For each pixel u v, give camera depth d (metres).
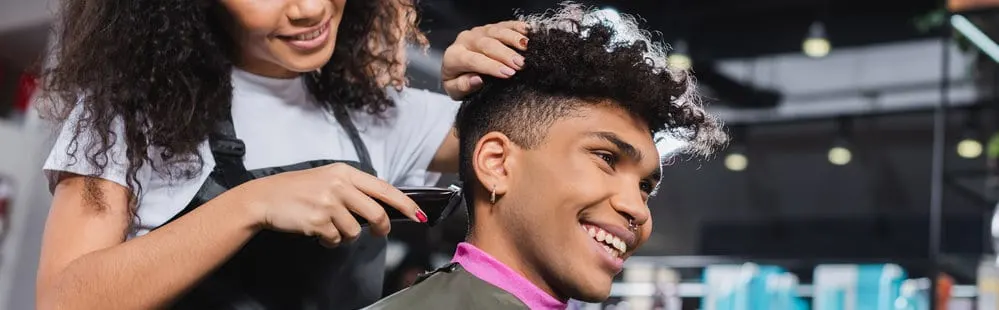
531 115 1.09
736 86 9.27
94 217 1.14
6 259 3.66
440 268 1.12
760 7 7.70
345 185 1.02
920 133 9.22
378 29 1.36
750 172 10.03
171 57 1.17
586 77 1.08
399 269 2.85
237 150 1.23
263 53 1.17
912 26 8.23
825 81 9.20
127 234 1.18
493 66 1.13
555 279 1.08
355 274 1.30
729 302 7.76
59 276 1.07
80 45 1.19
